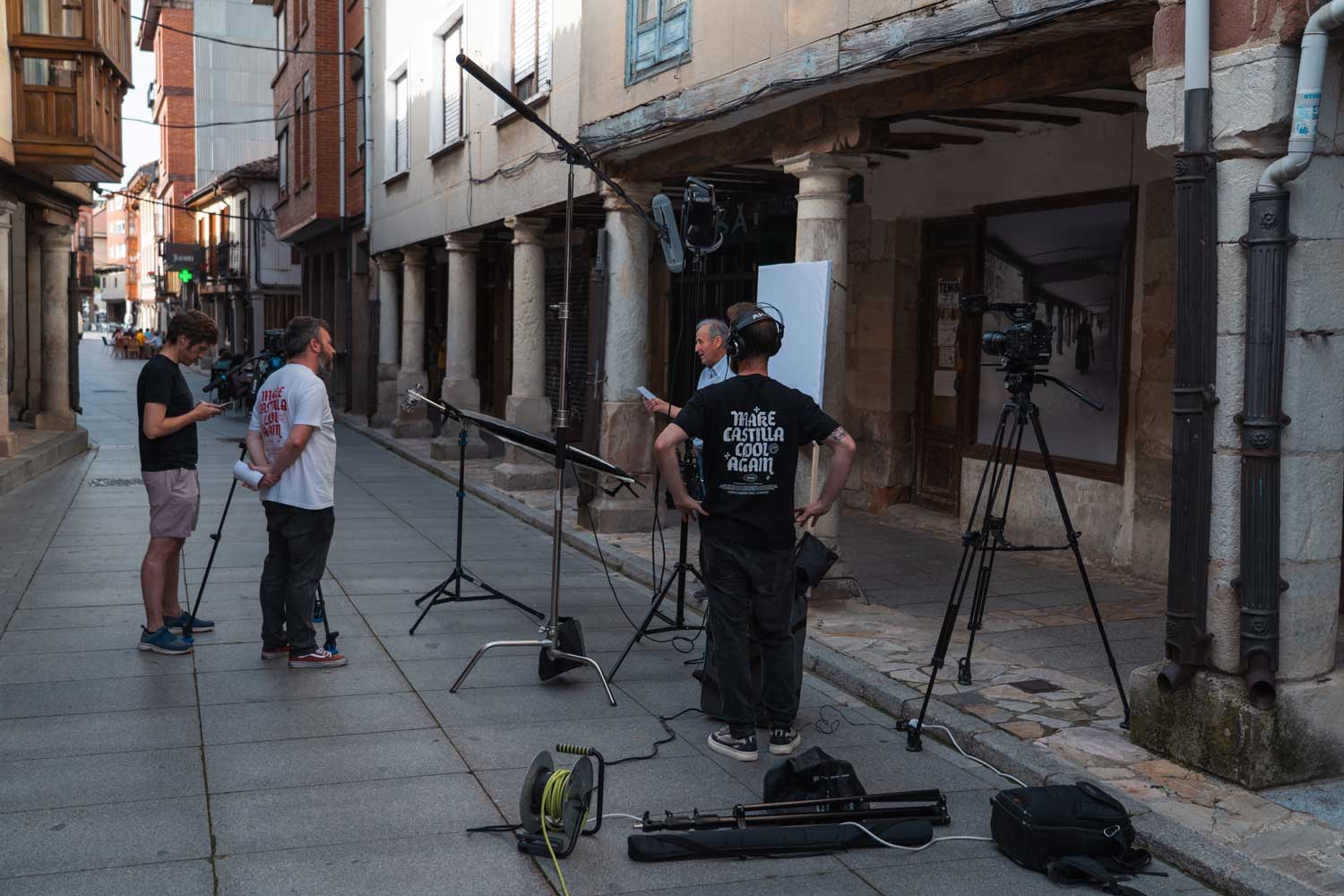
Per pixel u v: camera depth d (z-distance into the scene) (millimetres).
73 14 13438
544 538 10625
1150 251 8141
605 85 10211
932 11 5863
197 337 6406
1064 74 5613
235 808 4379
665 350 14969
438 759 4945
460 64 5461
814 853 4172
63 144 13539
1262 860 3955
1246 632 4551
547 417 13453
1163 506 8203
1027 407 5340
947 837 4328
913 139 9555
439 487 13977
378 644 6770
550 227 15086
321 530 6176
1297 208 4469
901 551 9555
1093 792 4211
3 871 3832
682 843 4082
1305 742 4570
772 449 4988
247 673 6113
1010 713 5449
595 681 6152
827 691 6098
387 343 20922
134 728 5223
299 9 26016
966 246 10289
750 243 12742
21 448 14750
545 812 4020
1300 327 4500
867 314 11289
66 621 7102
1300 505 4566
